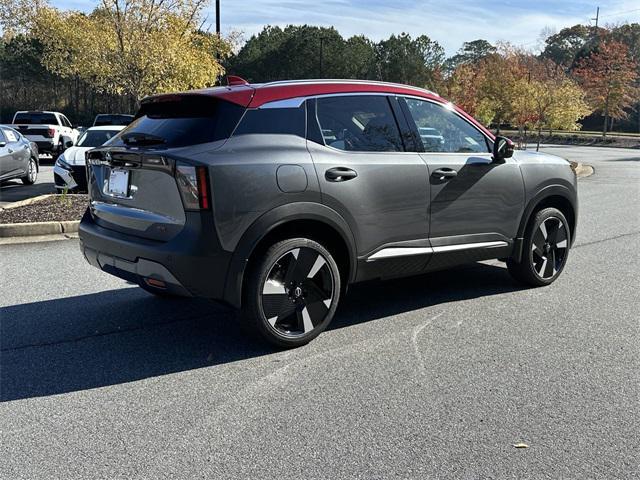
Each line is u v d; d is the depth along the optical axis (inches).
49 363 169.9
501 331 193.8
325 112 183.6
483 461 120.3
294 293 176.6
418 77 2420.0
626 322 202.5
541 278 241.0
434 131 207.6
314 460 120.6
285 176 167.0
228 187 158.9
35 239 334.0
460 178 205.8
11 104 2295.8
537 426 134.0
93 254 190.1
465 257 213.3
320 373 162.4
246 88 175.5
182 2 599.5
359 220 182.7
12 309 216.5
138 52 565.9
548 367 165.8
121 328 197.9
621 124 2581.2
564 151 1440.7
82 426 134.9
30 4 917.2
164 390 152.9
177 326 200.2
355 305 221.6
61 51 880.3
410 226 195.2
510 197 221.6
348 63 2787.9
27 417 139.2
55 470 117.6
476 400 146.3
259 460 120.8
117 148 178.7
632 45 2662.4
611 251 315.6
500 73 1471.5
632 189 615.2
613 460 121.0
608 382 156.5
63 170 477.1
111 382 157.8
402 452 123.5
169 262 160.2
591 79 1910.7
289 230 175.6
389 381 157.0
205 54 665.0
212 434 130.9
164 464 119.5
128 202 177.5
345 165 179.3
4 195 511.2
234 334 192.5
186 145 164.1
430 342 184.5
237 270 163.0
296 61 2827.3
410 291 239.0
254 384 155.9
